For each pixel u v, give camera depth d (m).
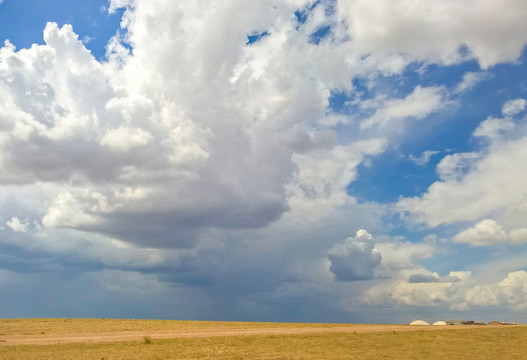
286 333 62.69
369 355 40.59
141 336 54.84
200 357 37.03
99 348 41.34
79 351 38.88
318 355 39.97
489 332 68.00
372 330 71.62
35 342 46.03
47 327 68.06
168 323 85.50
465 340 56.09
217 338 52.12
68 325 72.62
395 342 52.72
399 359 38.16
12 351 38.28
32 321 80.69
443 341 54.72
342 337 57.56
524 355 41.78
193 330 68.50
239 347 44.81
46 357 34.81
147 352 39.06
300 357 38.50
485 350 45.59
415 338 58.09
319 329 75.06
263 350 42.78
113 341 47.22
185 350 41.16
